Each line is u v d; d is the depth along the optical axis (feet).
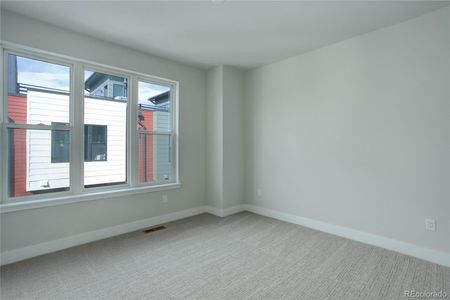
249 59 11.85
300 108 11.21
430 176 7.71
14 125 8.03
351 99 9.50
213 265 7.52
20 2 7.09
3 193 7.86
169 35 9.26
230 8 7.43
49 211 8.42
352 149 9.50
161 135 12.04
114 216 10.03
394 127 8.43
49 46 8.38
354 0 6.98
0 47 7.73
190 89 12.84
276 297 5.94
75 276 6.86
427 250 7.73
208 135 13.46
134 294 6.07
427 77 7.72
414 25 7.96
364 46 9.12
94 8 7.41
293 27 8.63
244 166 13.66
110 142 10.32
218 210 12.88
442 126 7.48
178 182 12.34
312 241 9.32
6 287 6.30
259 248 8.72
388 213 8.59
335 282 6.56
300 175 11.25
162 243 9.20
